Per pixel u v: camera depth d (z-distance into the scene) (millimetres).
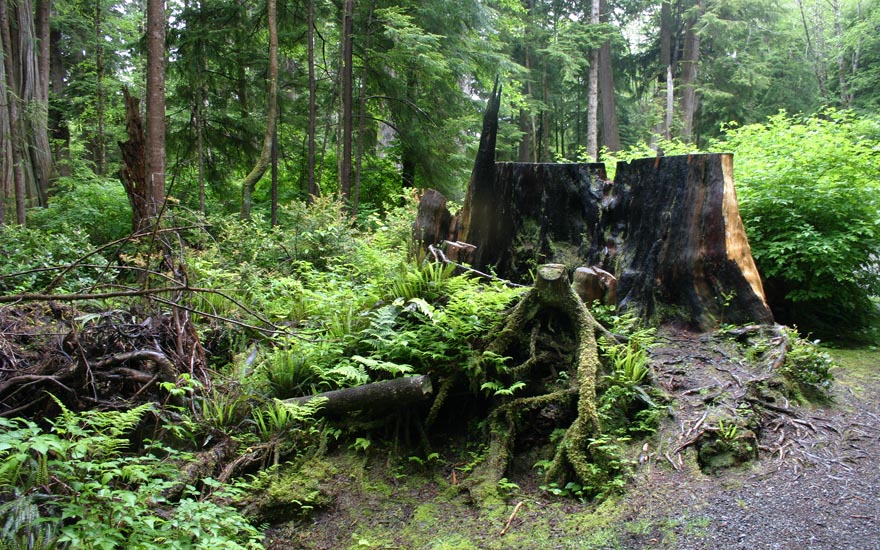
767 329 4578
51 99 19562
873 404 4016
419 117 15016
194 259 6418
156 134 9219
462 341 4117
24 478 2611
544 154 27531
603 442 3367
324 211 8898
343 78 14258
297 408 3795
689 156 5164
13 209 12094
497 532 2994
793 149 6512
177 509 2750
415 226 6293
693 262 5043
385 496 3457
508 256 5930
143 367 4191
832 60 26297
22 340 4316
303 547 3080
